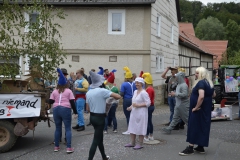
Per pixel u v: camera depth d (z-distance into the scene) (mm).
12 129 7898
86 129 10539
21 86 8594
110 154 7551
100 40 17141
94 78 6855
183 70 10680
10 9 9031
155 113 14562
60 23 17312
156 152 7691
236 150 7867
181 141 8781
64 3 16781
